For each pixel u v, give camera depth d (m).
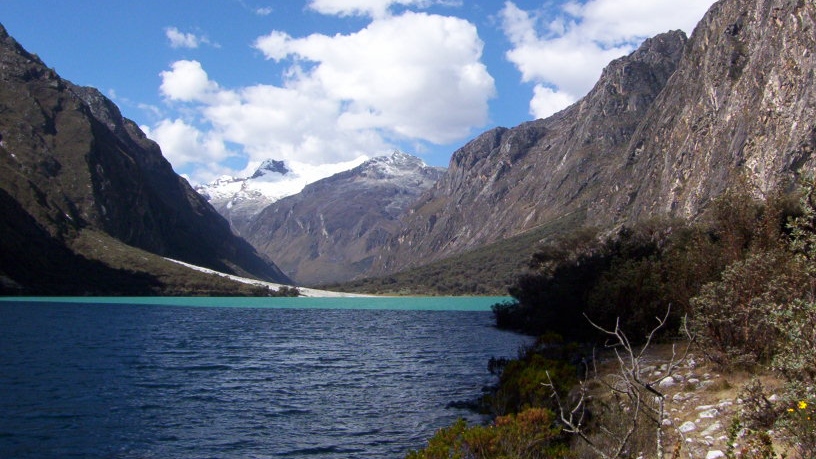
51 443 20.53
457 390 30.08
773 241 24.61
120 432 22.05
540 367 22.53
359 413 25.14
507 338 59.25
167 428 22.72
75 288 151.75
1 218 156.62
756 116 140.62
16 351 45.31
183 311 113.75
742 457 9.61
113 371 36.59
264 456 19.34
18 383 31.36
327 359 43.69
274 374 36.34
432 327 77.81
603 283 39.62
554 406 18.83
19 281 141.88
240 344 55.22
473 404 25.95
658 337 31.05
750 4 176.38
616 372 22.81
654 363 23.05
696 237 30.50
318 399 28.25
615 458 7.97
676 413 15.08
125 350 48.22
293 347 52.56
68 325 71.94
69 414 24.62
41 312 95.25
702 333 18.73
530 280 68.81
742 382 16.34
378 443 20.64
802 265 14.48
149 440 21.05
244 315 107.12
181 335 63.94
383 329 74.94
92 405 26.42
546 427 13.73
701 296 19.25
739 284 18.17
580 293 51.34
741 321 17.78
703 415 14.23
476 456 13.00
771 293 16.73
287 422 23.67
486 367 38.44
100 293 155.75
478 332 67.56
